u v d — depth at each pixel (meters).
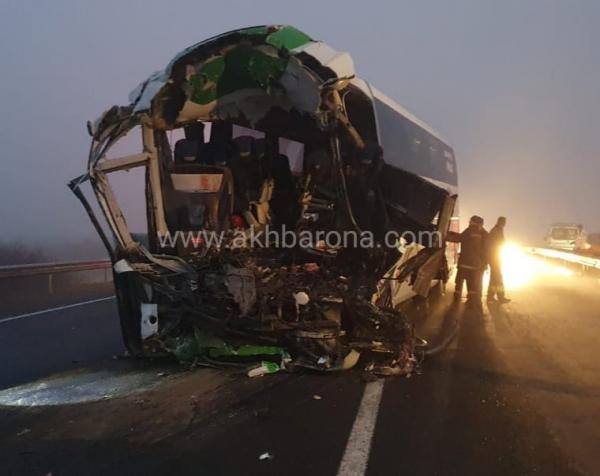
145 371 7.24
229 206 8.52
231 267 7.26
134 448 4.82
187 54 7.21
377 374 7.05
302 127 8.79
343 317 7.44
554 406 5.93
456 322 11.05
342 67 7.22
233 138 9.12
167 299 7.45
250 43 7.20
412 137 10.36
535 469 4.44
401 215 8.72
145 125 7.76
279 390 6.45
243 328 7.13
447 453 4.73
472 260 13.09
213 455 4.68
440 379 6.95
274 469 4.42
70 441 4.96
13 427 5.30
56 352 8.36
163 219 8.06
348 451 4.76
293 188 9.34
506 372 7.27
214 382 6.74
